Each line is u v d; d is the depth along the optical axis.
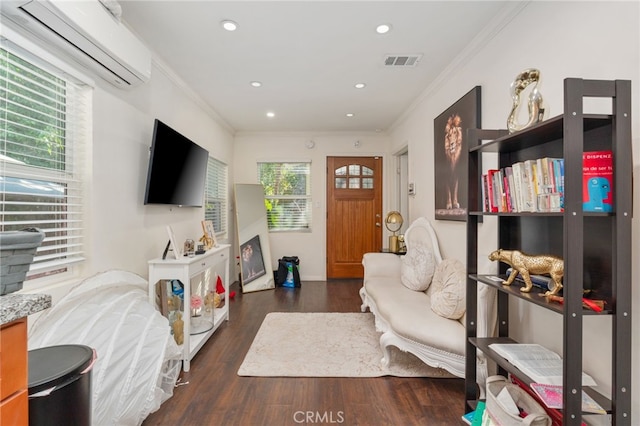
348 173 5.13
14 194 1.42
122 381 1.45
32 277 1.50
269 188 5.18
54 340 1.34
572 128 1.08
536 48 1.71
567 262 1.09
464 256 2.51
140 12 1.93
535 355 1.46
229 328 3.01
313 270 5.15
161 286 2.45
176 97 2.95
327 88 3.19
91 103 1.82
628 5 1.21
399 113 4.05
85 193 1.80
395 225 4.28
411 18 2.00
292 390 1.96
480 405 1.60
